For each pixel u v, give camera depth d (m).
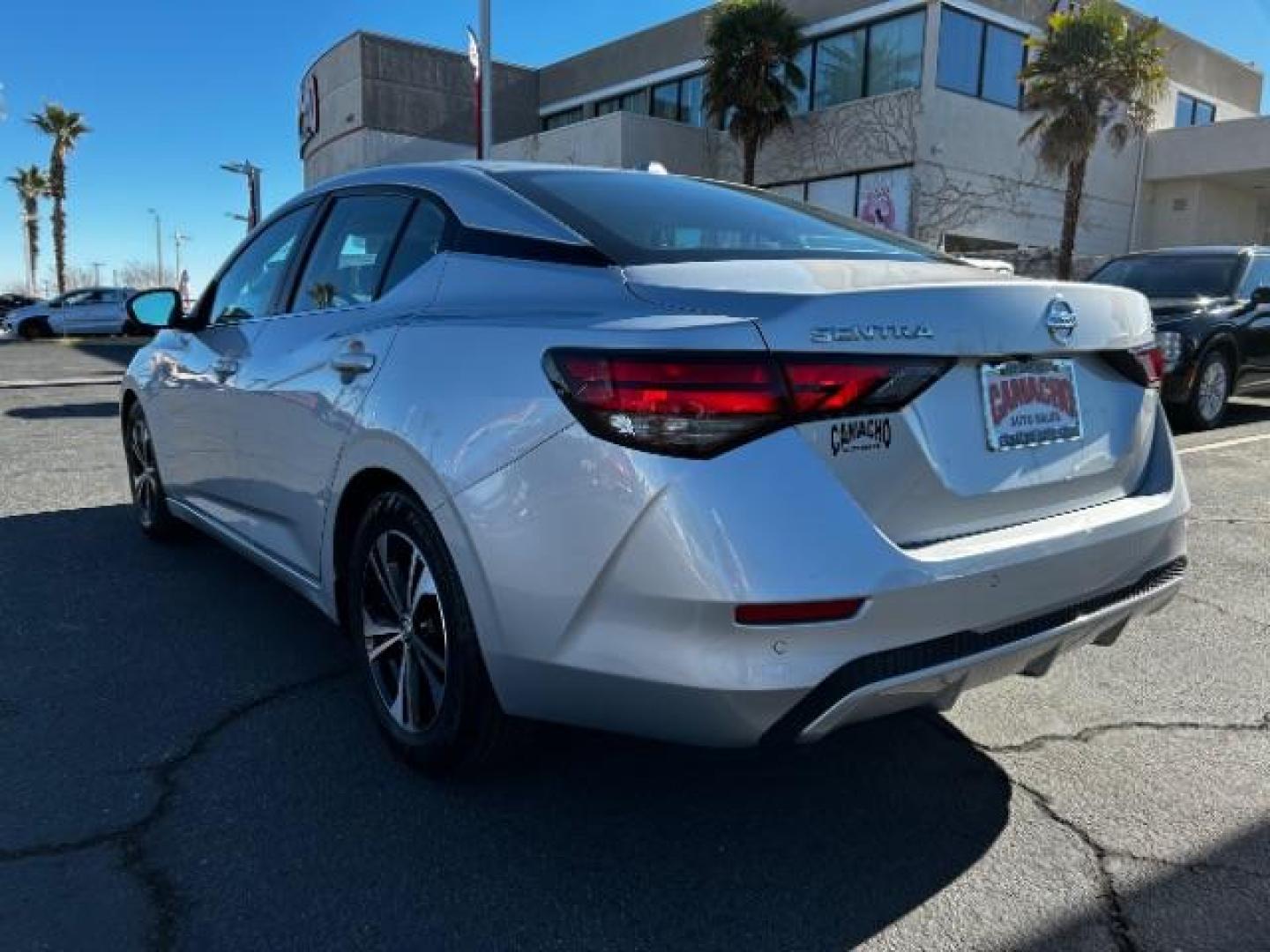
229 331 3.78
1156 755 2.90
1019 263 21.47
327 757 2.79
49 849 2.33
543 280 2.42
